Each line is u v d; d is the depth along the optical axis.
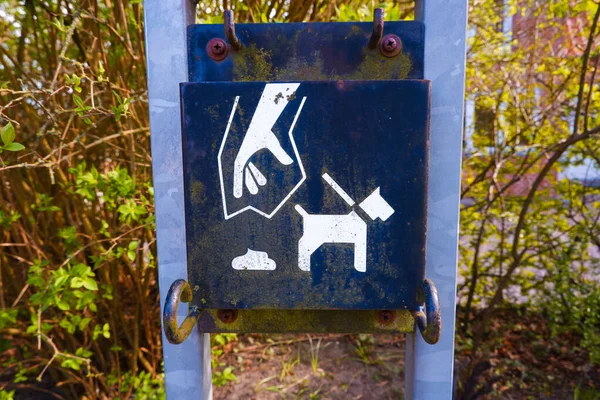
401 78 0.82
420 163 0.76
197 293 0.80
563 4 2.41
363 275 0.79
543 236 2.70
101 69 1.26
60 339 2.00
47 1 1.77
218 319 0.88
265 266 0.79
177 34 0.82
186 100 0.76
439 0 0.81
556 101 2.53
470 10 2.53
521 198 2.68
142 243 1.92
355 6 2.04
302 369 2.28
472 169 2.88
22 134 1.82
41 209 1.64
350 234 0.78
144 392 1.93
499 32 2.75
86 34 1.89
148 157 1.93
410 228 0.78
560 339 2.60
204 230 0.79
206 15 1.94
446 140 0.83
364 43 0.81
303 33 0.81
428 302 0.69
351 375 2.23
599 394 2.04
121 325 2.15
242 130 0.77
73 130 1.81
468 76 2.73
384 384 2.15
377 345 2.50
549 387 2.22
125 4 1.79
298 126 0.77
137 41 1.83
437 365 0.90
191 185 0.78
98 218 2.00
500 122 2.75
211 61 0.82
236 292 0.80
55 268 1.78
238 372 2.27
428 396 0.91
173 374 0.92
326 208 0.78
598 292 2.32
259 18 1.90
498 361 2.40
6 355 2.22
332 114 0.76
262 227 0.79
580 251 2.59
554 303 2.49
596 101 2.43
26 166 1.29
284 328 0.87
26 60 1.99
